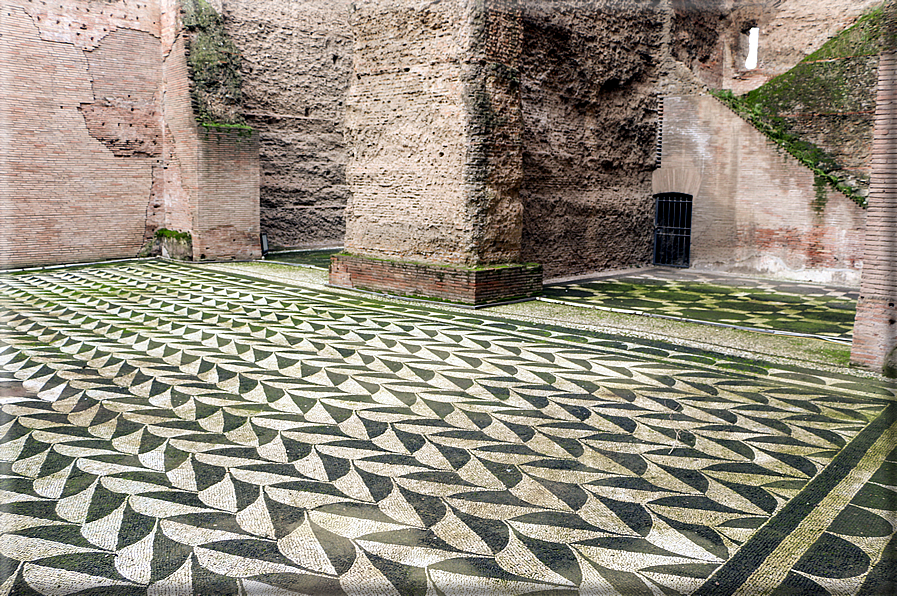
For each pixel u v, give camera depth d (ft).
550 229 37.01
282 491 11.80
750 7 47.21
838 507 11.30
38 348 21.98
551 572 9.28
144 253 45.93
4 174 39.50
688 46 44.83
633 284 37.22
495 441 14.24
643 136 43.11
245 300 30.96
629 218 43.11
